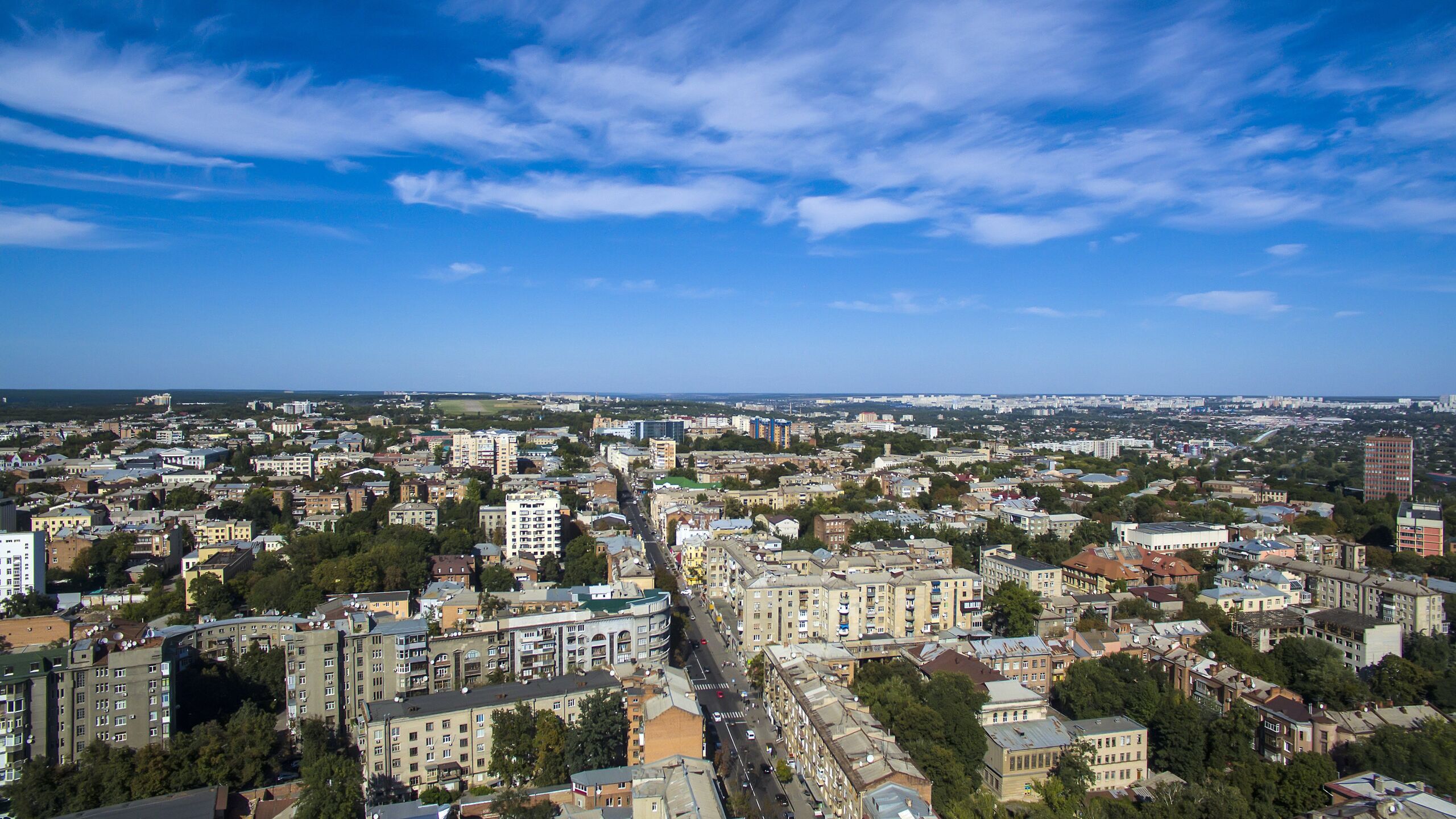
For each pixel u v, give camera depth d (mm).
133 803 146625
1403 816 135375
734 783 177750
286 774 178375
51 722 169000
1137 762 185875
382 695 199875
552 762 170250
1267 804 162125
